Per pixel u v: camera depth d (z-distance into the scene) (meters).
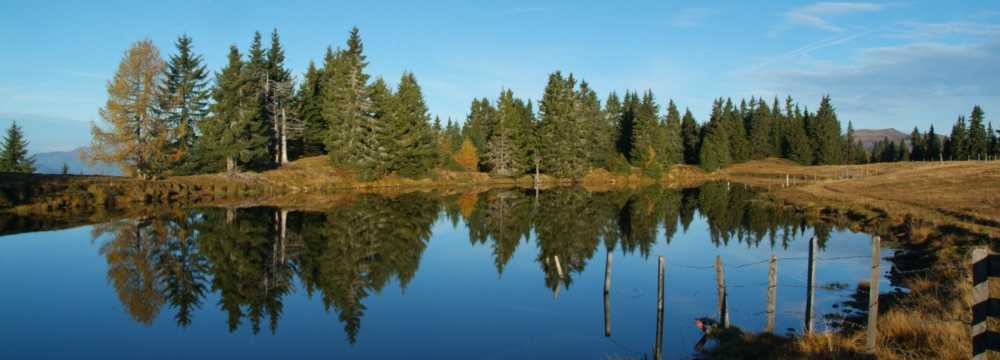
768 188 67.75
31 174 39.72
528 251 25.17
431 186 69.19
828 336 9.41
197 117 51.00
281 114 63.62
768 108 120.62
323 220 33.62
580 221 36.06
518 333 13.55
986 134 108.81
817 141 111.44
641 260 22.83
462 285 18.55
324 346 12.71
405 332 13.70
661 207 44.88
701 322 13.70
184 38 50.31
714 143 103.38
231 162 51.94
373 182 63.75
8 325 13.96
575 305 15.97
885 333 9.35
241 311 15.38
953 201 33.78
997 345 5.98
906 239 24.05
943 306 11.04
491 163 80.88
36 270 19.78
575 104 82.00
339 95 61.56
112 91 43.34
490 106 103.25
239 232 28.36
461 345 12.77
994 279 11.80
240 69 53.19
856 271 18.98
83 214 34.00
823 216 34.84
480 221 35.69
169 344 12.77
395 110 66.62
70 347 12.47
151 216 33.66
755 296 16.27
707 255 23.73
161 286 17.92
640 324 14.01
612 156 90.25
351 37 63.03
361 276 19.73
